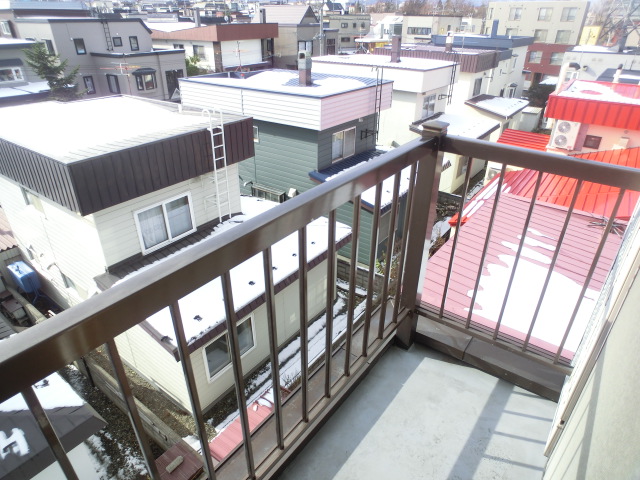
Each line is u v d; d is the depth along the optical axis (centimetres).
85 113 770
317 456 142
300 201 95
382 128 1366
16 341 53
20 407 325
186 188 658
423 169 157
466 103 1502
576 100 785
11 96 1592
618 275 114
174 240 672
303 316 114
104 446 511
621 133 779
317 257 646
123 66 1902
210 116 681
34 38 1895
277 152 1023
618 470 61
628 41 2056
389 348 188
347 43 3541
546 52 2683
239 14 3897
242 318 547
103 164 525
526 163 143
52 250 711
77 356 59
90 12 2803
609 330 106
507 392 168
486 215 505
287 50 2702
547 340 272
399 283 172
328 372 142
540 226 477
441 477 137
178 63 2095
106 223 573
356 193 116
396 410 159
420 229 166
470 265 382
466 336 187
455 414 158
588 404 99
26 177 600
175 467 413
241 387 101
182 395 573
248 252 84
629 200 581
